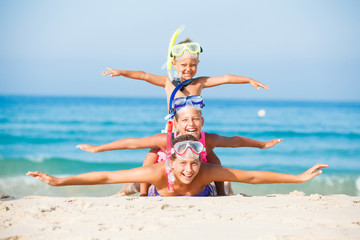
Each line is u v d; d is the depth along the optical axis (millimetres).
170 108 6395
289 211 4441
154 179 5441
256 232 3592
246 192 12492
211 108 58000
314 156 21422
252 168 18562
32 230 3678
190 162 5254
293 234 3496
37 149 21703
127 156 19891
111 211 4418
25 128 29672
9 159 18234
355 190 13766
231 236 3477
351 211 4430
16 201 5113
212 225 3838
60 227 3771
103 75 6504
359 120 39375
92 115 40531
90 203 4844
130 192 6949
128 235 3518
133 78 6672
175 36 6750
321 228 3697
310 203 4934
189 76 6652
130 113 43781
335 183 14430
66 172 16641
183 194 5668
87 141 25000
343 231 3588
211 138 6059
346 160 20406
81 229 3705
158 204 4766
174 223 3912
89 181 5344
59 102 66875
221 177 5543
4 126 30469
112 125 32656
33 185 12469
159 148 6227
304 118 41219
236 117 42031
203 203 4887
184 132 5848
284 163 19625
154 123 34281
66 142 24344
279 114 46281
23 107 50281
